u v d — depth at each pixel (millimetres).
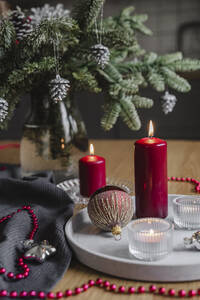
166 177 822
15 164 1178
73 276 694
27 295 640
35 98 987
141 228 731
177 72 1160
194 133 2109
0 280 669
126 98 972
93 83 919
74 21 897
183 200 802
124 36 939
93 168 915
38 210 829
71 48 953
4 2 985
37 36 862
